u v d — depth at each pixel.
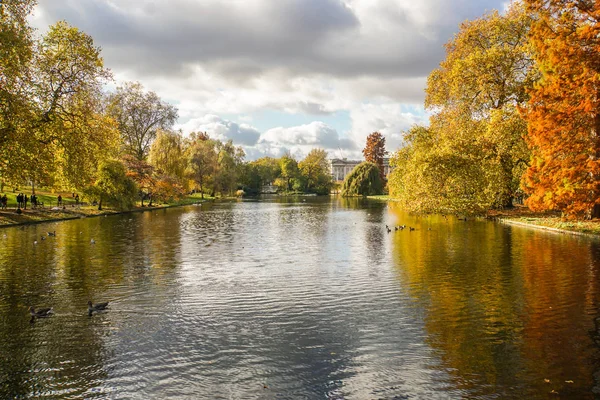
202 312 13.99
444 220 46.09
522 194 52.19
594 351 10.70
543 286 16.80
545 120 28.31
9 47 27.17
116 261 22.52
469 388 8.98
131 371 9.84
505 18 46.06
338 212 62.62
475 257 23.20
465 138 45.03
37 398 8.67
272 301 15.20
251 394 8.86
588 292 15.81
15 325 12.75
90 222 44.34
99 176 57.44
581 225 33.53
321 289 16.80
